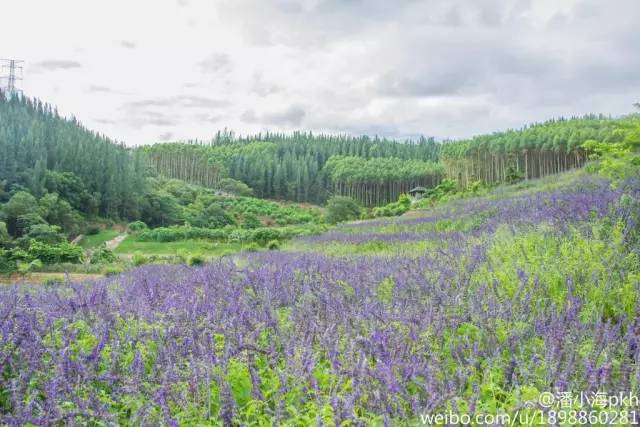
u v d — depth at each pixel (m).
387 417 3.11
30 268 34.19
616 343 4.11
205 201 117.12
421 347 4.22
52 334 5.03
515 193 33.62
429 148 195.25
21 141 95.12
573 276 6.09
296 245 26.95
